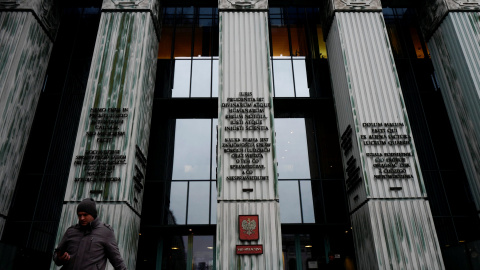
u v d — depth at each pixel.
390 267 10.09
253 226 10.77
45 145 13.54
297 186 13.48
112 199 10.75
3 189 11.38
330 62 15.27
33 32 13.52
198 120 14.67
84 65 15.16
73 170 11.09
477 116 12.24
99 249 3.35
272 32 16.48
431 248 10.34
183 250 12.77
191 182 13.41
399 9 16.88
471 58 12.95
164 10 16.78
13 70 12.36
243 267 10.26
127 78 12.59
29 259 9.73
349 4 14.60
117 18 13.79
